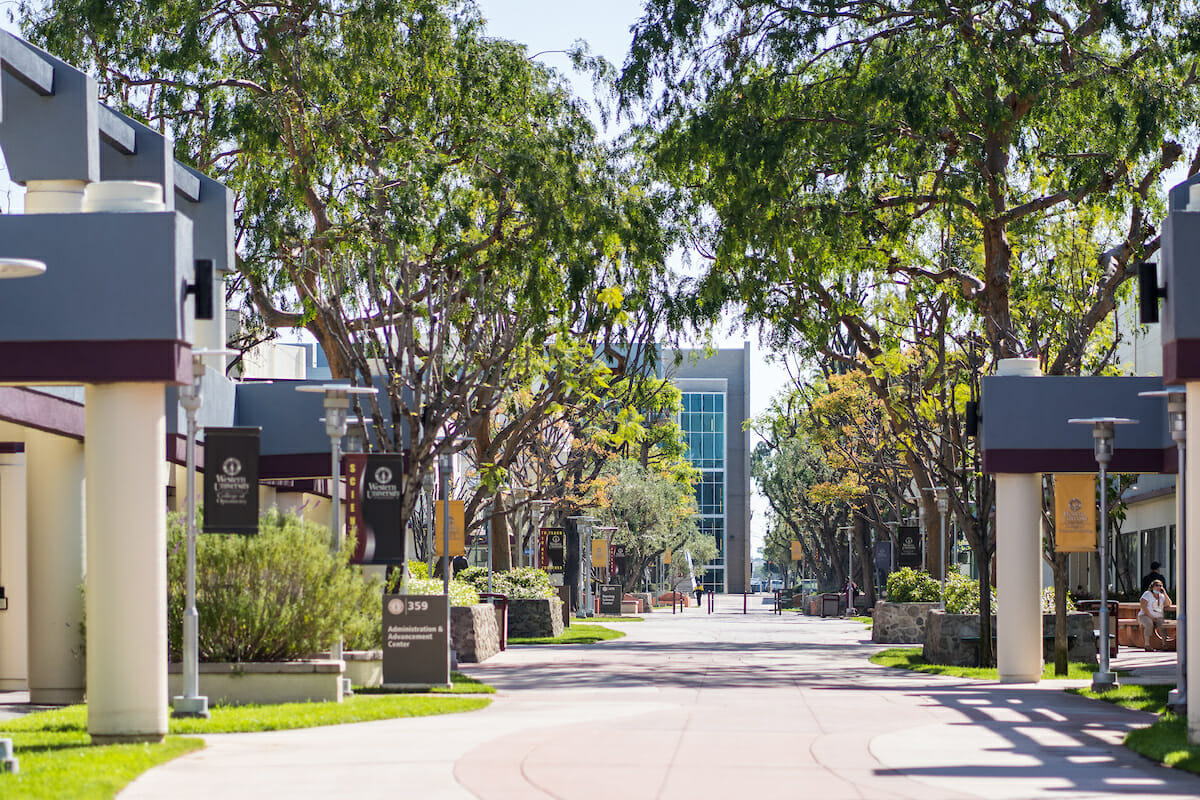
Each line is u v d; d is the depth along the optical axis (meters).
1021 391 26.19
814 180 30.28
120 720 14.94
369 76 31.23
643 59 30.61
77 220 14.75
